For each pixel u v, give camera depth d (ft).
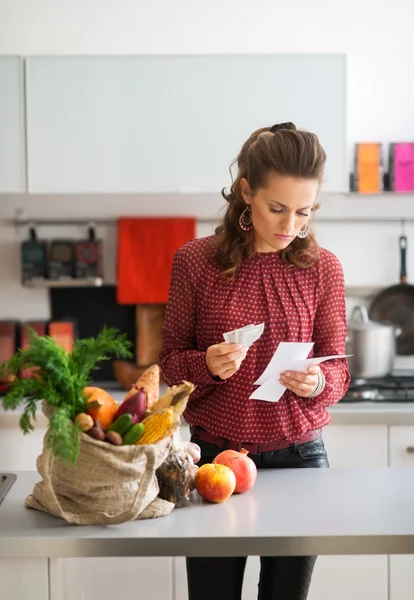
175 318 6.79
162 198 11.53
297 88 10.34
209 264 6.66
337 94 10.33
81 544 4.99
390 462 9.66
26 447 9.68
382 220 11.59
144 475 5.18
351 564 8.13
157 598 8.05
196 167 10.45
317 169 6.06
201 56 10.32
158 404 5.38
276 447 6.55
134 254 11.30
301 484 6.14
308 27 11.28
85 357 5.20
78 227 11.58
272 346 6.55
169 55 10.32
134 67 10.34
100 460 5.06
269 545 5.01
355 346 10.52
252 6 11.24
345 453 9.66
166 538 4.99
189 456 5.80
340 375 6.64
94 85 10.36
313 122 10.36
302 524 5.23
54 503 5.14
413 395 10.11
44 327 10.94
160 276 11.30
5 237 11.57
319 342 6.81
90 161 10.43
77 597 5.81
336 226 11.62
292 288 6.61
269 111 10.37
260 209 6.17
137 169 10.45
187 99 10.38
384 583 8.14
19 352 5.23
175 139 10.42
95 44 11.24
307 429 6.55
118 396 10.60
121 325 11.73
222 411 6.54
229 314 6.55
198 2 11.22
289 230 6.15
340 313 6.75
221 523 5.26
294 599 6.19
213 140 10.41
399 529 5.12
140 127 10.41
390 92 11.39
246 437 6.50
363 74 11.39
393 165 10.73
